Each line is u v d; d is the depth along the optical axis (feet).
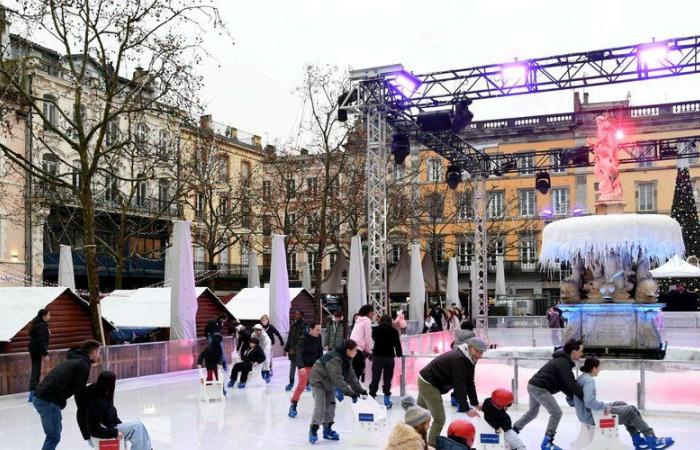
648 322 60.59
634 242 58.70
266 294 102.58
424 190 172.14
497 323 122.83
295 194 128.47
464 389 29.86
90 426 26.71
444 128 70.54
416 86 70.49
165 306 82.79
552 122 185.68
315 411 36.22
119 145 70.08
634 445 32.45
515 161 100.94
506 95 68.59
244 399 52.11
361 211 124.67
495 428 28.30
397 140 71.92
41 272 126.21
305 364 44.29
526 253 192.03
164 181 115.44
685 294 114.93
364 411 35.81
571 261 64.03
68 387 28.76
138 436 27.89
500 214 181.78
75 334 68.23
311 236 140.26
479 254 98.53
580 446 31.78
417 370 47.14
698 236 130.41
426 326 96.12
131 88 84.94
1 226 118.62
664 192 183.01
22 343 60.39
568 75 66.03
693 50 61.93
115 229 136.36
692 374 40.91
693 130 174.91
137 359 60.64
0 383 50.78
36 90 117.70
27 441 37.40
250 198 130.93
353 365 48.19
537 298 187.01
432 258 127.34
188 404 49.49
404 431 19.49
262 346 62.90
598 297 61.98
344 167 129.18
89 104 83.35
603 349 61.16
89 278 65.31
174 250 70.54
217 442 36.65
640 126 179.32
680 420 40.27
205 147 125.59
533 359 43.86
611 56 64.34
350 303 75.15
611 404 33.09
